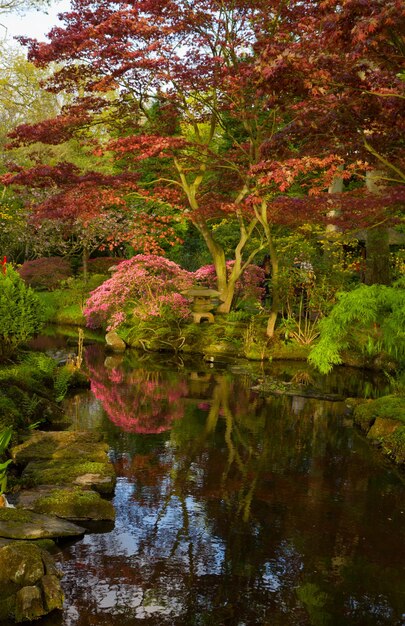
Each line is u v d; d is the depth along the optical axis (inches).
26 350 455.5
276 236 758.5
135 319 684.1
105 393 408.8
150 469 259.9
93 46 552.7
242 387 441.4
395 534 204.5
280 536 200.1
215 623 151.8
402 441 284.8
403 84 280.2
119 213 955.3
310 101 317.4
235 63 573.6
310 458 282.0
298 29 519.2
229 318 666.8
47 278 968.9
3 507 201.8
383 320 419.8
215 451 287.4
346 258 745.0
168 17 570.6
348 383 465.4
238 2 583.8
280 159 376.5
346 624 153.1
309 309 624.4
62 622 151.0
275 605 160.2
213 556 185.2
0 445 205.3
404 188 457.1
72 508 207.8
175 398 398.9
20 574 157.9
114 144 556.4
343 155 389.1
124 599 161.0
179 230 968.3
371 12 231.1
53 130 588.4
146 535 197.9
